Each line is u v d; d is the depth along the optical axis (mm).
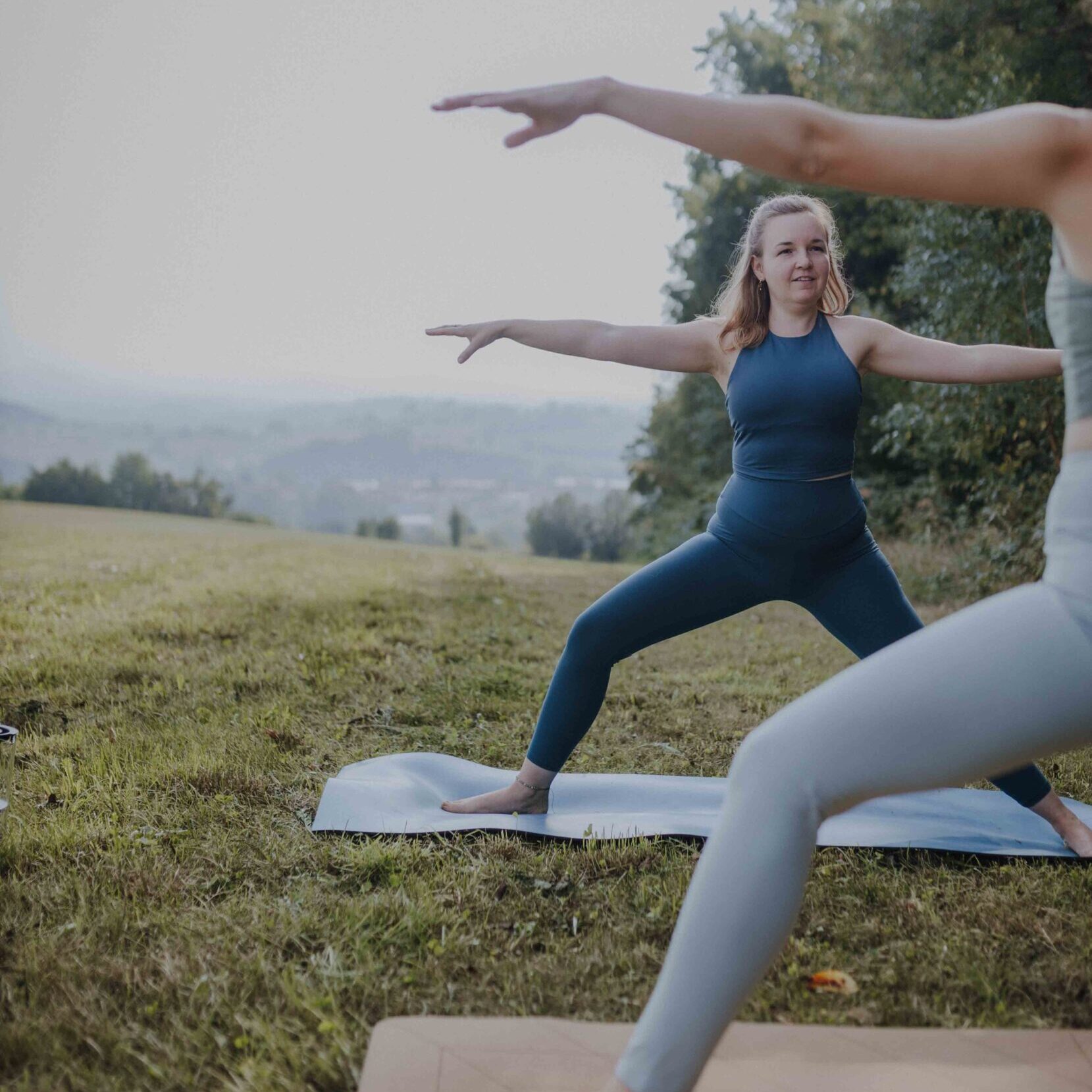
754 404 2756
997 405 7473
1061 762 3816
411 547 15914
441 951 2234
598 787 3389
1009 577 7715
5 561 9141
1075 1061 1847
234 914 2406
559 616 7160
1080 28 9555
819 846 2855
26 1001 2027
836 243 2861
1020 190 1395
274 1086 1764
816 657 5977
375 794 3162
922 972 2172
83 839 2779
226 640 5656
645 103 1438
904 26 10773
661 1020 1451
